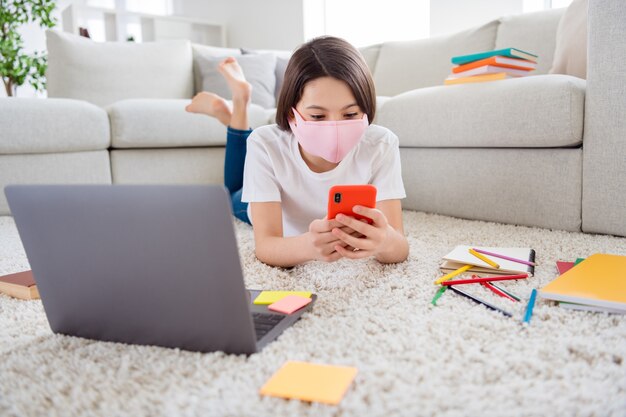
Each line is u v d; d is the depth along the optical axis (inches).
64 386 26.2
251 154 50.8
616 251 52.1
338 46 43.6
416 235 63.4
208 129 95.1
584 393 24.0
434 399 23.7
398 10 153.3
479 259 45.8
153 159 93.6
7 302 42.2
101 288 30.4
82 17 177.6
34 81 144.8
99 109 89.2
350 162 49.5
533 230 63.6
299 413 22.9
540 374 26.2
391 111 81.1
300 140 44.4
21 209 30.4
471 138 70.1
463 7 127.9
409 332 31.9
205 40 205.0
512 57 74.8
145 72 117.5
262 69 123.7
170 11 223.5
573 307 35.3
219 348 28.9
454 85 74.8
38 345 31.8
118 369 27.9
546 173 63.9
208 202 25.0
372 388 24.8
